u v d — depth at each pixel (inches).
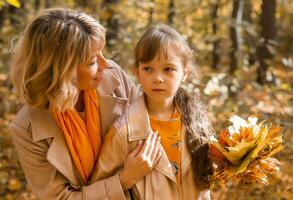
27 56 78.3
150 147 82.0
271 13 279.6
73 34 76.4
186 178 85.3
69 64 76.1
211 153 84.4
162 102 85.0
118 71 93.0
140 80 83.4
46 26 77.3
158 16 350.6
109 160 83.2
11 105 233.1
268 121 159.6
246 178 82.7
